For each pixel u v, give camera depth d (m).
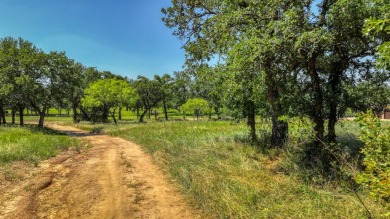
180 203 6.16
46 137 17.81
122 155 12.52
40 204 6.09
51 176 8.44
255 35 6.46
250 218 4.91
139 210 5.80
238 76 6.86
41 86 29.92
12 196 6.48
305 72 7.97
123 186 7.47
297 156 7.93
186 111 55.34
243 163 7.96
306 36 5.46
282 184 6.35
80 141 19.08
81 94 49.25
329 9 5.88
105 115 48.31
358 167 6.43
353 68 7.91
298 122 7.41
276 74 6.94
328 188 5.98
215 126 22.81
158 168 9.53
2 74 27.61
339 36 6.31
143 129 23.83
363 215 4.45
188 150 10.84
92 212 5.69
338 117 8.18
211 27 10.02
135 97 44.62
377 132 3.16
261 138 11.51
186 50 13.42
